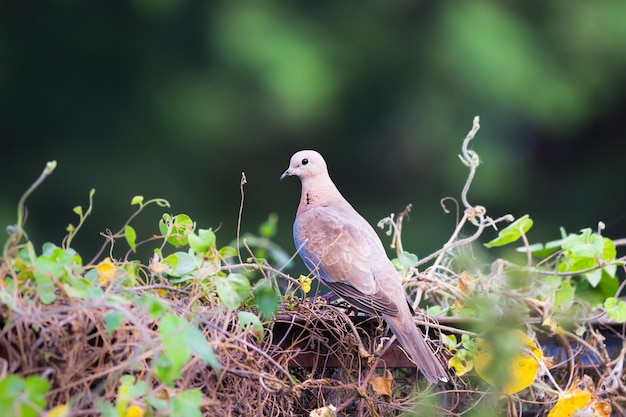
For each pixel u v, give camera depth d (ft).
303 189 36.58
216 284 22.40
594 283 30.81
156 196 84.17
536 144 92.99
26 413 18.66
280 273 25.41
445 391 26.76
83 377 20.77
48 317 20.48
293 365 25.85
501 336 25.91
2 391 18.43
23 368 20.20
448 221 85.76
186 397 20.62
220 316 23.44
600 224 29.78
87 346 21.06
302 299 26.04
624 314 27.61
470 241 30.27
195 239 23.72
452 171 85.76
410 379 27.55
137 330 21.49
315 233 31.73
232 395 23.41
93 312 21.06
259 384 23.61
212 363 19.56
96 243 83.56
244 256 29.96
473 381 27.89
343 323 26.04
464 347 26.89
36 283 21.04
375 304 27.68
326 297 30.94
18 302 20.49
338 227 31.55
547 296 29.76
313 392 25.91
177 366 19.27
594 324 29.71
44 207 84.53
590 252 29.09
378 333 27.53
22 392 18.60
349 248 30.50
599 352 29.14
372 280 29.19
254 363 23.09
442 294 30.50
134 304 21.85
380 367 26.99
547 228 92.48
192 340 19.53
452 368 27.73
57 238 83.76
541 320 29.12
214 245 23.93
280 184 86.63
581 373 29.37
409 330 26.58
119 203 84.17
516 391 26.50
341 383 25.29
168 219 25.20
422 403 26.84
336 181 88.33
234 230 85.20
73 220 84.07
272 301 23.13
